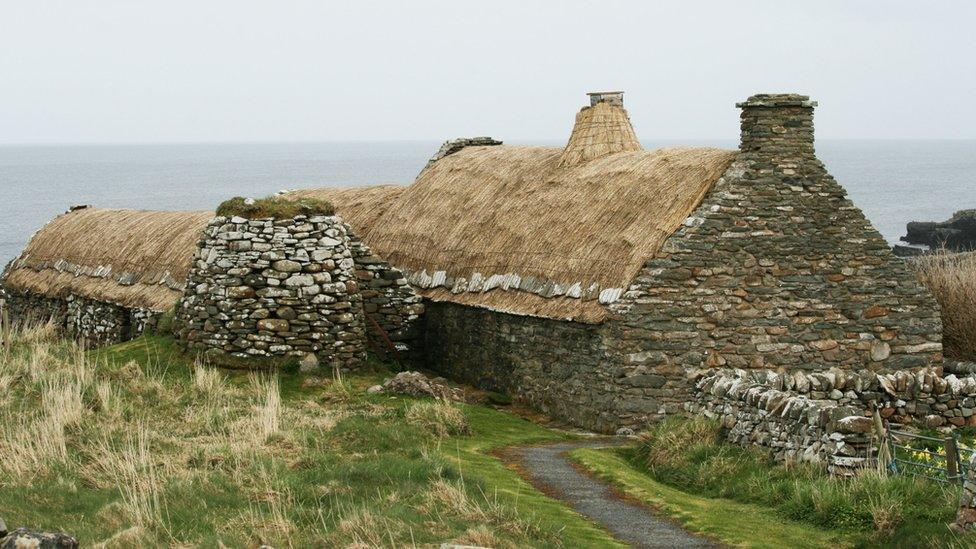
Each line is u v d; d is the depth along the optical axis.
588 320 28.22
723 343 28.58
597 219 31.09
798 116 29.27
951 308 31.77
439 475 18.69
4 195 178.62
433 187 39.88
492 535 15.39
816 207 29.39
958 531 15.99
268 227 30.27
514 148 40.12
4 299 45.50
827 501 17.92
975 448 21.14
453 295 34.22
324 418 23.88
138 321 36.44
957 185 190.75
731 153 30.00
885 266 29.92
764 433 21.91
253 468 18.80
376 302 34.69
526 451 23.64
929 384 24.47
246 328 29.83
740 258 28.80
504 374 32.12
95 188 199.12
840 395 24.41
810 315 29.33
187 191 184.00
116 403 23.48
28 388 24.25
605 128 36.00
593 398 28.55
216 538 15.06
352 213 41.72
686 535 17.23
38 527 15.30
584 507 18.81
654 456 22.78
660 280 28.20
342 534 15.37
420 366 35.62
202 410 23.94
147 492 17.14
